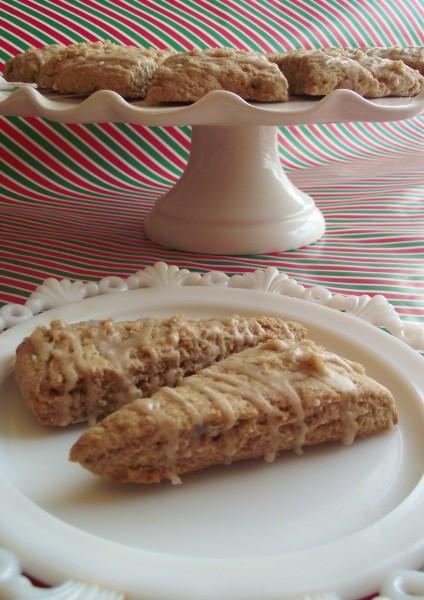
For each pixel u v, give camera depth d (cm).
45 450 29
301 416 28
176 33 70
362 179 68
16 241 51
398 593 21
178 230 50
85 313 38
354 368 31
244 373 30
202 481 27
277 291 42
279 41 75
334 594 21
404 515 25
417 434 30
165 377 32
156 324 34
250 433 28
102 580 22
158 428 26
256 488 27
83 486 27
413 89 45
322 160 76
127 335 33
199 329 34
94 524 25
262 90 41
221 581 22
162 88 40
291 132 76
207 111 38
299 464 28
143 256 49
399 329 38
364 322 37
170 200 51
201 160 50
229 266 47
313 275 46
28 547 23
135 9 69
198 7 71
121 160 68
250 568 22
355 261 48
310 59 43
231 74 40
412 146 81
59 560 22
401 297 43
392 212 58
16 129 64
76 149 66
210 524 25
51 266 46
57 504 26
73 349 31
